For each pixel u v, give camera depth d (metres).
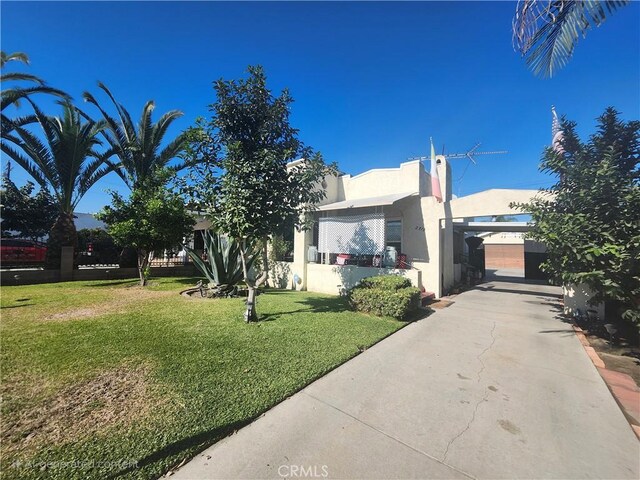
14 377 4.03
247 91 6.76
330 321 7.18
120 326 6.37
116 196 12.23
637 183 6.05
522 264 31.59
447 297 11.97
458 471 2.65
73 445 2.76
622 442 3.09
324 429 3.19
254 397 3.69
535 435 3.18
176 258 18.20
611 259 5.92
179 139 14.95
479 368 4.90
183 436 2.94
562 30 3.97
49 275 13.19
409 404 3.74
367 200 12.31
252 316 7.05
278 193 6.91
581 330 7.19
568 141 7.13
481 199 11.83
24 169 13.16
